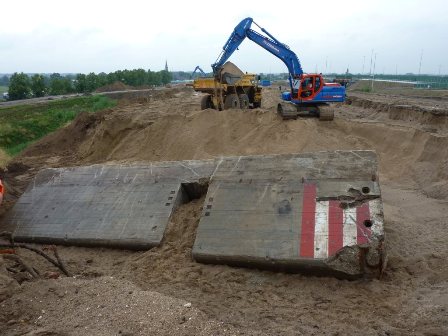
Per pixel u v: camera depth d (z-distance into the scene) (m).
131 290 5.20
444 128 15.59
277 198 6.92
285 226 6.49
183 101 31.08
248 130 15.70
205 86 19.56
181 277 6.33
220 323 4.57
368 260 5.82
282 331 4.61
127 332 4.27
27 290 5.07
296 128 15.05
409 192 10.88
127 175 8.90
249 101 20.73
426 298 5.39
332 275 5.98
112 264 7.18
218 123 15.84
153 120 17.64
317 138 14.80
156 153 15.78
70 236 8.04
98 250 7.82
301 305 5.40
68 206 8.77
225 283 6.12
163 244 7.40
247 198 7.14
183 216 7.78
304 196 6.77
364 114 23.11
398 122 17.88
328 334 4.59
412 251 6.99
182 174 8.36
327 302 5.46
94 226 8.08
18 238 8.46
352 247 5.86
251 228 6.68
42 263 7.17
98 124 19.36
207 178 8.02
